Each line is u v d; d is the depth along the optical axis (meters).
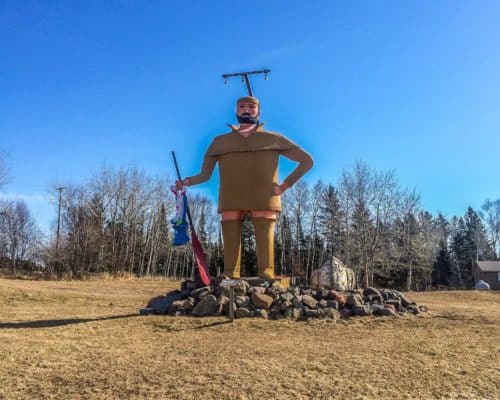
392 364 9.08
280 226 55.34
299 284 16.98
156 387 7.79
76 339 11.15
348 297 14.31
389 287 58.25
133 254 54.97
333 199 52.41
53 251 45.91
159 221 57.81
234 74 16.91
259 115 16.30
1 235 59.66
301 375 8.34
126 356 9.57
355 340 11.05
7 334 11.56
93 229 48.66
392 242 51.84
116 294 23.72
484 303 21.27
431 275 64.50
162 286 31.30
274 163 15.76
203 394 7.51
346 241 46.88
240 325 12.43
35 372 8.53
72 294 21.86
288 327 12.36
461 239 76.56
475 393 7.78
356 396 7.52
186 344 10.59
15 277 40.62
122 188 54.94
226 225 15.75
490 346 10.77
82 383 8.02
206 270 14.79
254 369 8.59
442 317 14.25
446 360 9.46
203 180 16.08
